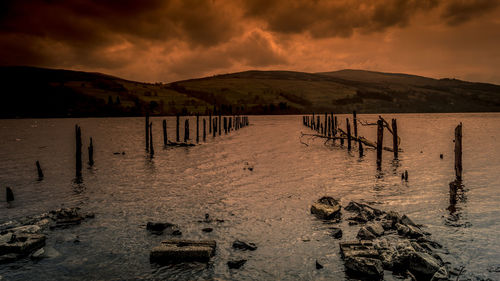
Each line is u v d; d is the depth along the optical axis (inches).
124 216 533.6
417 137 2107.5
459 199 609.6
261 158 1219.9
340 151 1421.0
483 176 821.2
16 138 2416.3
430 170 923.4
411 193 663.1
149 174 920.3
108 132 3095.5
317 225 477.1
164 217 525.3
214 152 1424.7
